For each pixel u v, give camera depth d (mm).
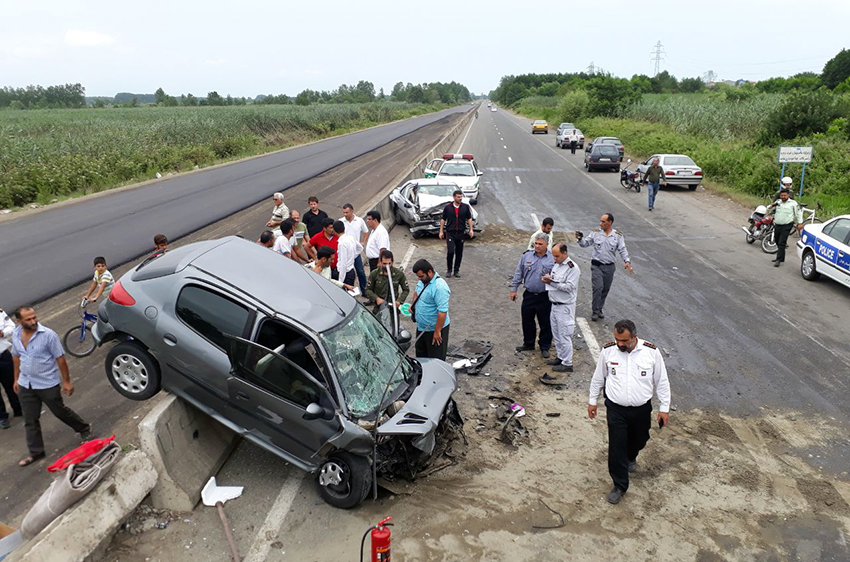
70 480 4535
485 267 13969
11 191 20031
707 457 6500
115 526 4773
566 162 34594
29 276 11891
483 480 6031
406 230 17828
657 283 12648
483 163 33562
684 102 52750
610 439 5707
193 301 5836
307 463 5609
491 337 9727
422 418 5637
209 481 5668
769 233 15000
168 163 29016
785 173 22141
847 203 19219
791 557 5039
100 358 8508
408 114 106750
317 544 5051
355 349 5957
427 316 7750
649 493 5895
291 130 51875
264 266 6387
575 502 5738
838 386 8109
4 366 6656
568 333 8391
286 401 5469
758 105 39875
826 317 10672
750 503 5742
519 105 130625
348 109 80125
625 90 61406
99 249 13961
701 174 24031
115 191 22938
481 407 7496
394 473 5988
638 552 5082
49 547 4250
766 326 10234
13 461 6105
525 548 5098
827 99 29219
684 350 9234
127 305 5969
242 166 31188
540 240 8672
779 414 7391
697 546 5164
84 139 30906
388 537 4137
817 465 6352
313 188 23469
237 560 4785
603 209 20938
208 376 5668
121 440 6441
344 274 10352
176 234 15430
